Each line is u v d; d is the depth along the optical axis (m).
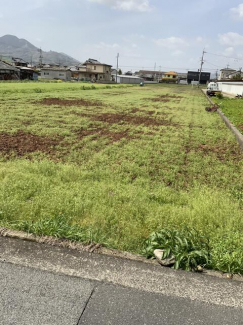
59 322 1.76
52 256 2.41
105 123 10.80
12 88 22.23
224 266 2.40
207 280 2.25
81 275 2.21
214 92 31.59
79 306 1.89
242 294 2.12
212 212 3.52
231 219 3.29
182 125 11.51
